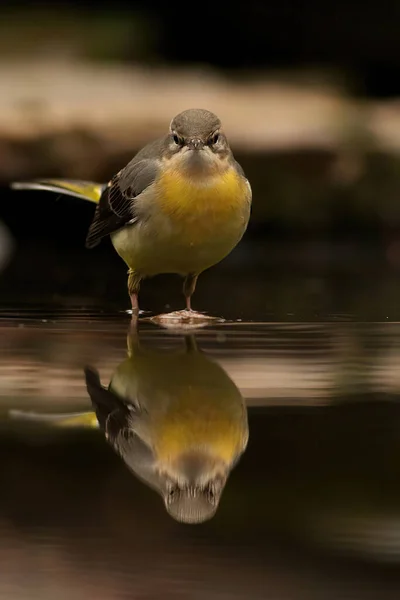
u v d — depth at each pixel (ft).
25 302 45.78
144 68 93.76
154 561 16.02
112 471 19.83
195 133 36.96
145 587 15.19
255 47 97.91
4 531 16.97
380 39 94.84
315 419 23.35
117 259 65.92
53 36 100.73
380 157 72.33
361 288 50.85
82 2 106.42
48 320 39.65
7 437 21.97
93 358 30.71
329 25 95.45
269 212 71.20
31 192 70.64
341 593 15.05
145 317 40.63
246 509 18.12
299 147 70.69
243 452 20.89
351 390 26.43
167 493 18.69
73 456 20.72
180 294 49.52
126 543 16.61
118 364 29.68
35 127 70.38
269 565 15.92
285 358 30.55
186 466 19.99
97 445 21.43
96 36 100.01
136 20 101.60
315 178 71.26
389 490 18.76
